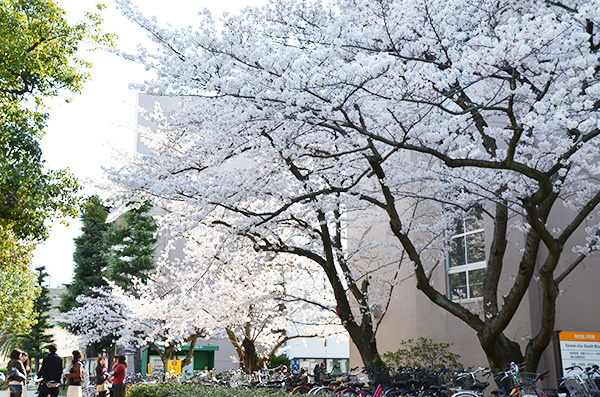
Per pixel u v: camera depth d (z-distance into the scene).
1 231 13.52
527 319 11.51
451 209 12.55
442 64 7.34
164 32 8.18
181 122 9.01
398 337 15.33
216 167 10.19
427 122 8.40
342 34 7.63
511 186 7.98
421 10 7.16
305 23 8.91
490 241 12.84
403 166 10.95
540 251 11.70
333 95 7.15
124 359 12.98
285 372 16.52
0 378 16.44
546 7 8.16
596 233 10.07
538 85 7.86
